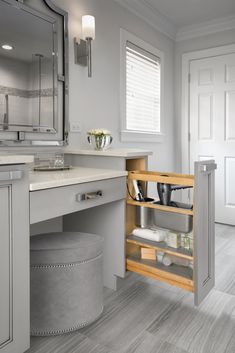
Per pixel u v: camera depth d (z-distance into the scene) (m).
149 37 3.21
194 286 1.58
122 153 1.80
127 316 1.57
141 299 1.76
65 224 2.15
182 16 3.25
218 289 1.88
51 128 2.04
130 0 2.79
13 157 1.11
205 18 3.30
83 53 2.31
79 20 2.29
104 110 2.58
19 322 1.19
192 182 1.56
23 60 1.83
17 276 1.17
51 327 1.39
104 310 1.63
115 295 1.81
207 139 3.58
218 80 3.46
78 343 1.35
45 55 1.98
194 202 1.55
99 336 1.40
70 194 1.39
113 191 1.68
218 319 1.54
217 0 2.91
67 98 2.16
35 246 1.40
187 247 1.71
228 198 3.48
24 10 1.82
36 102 1.93
